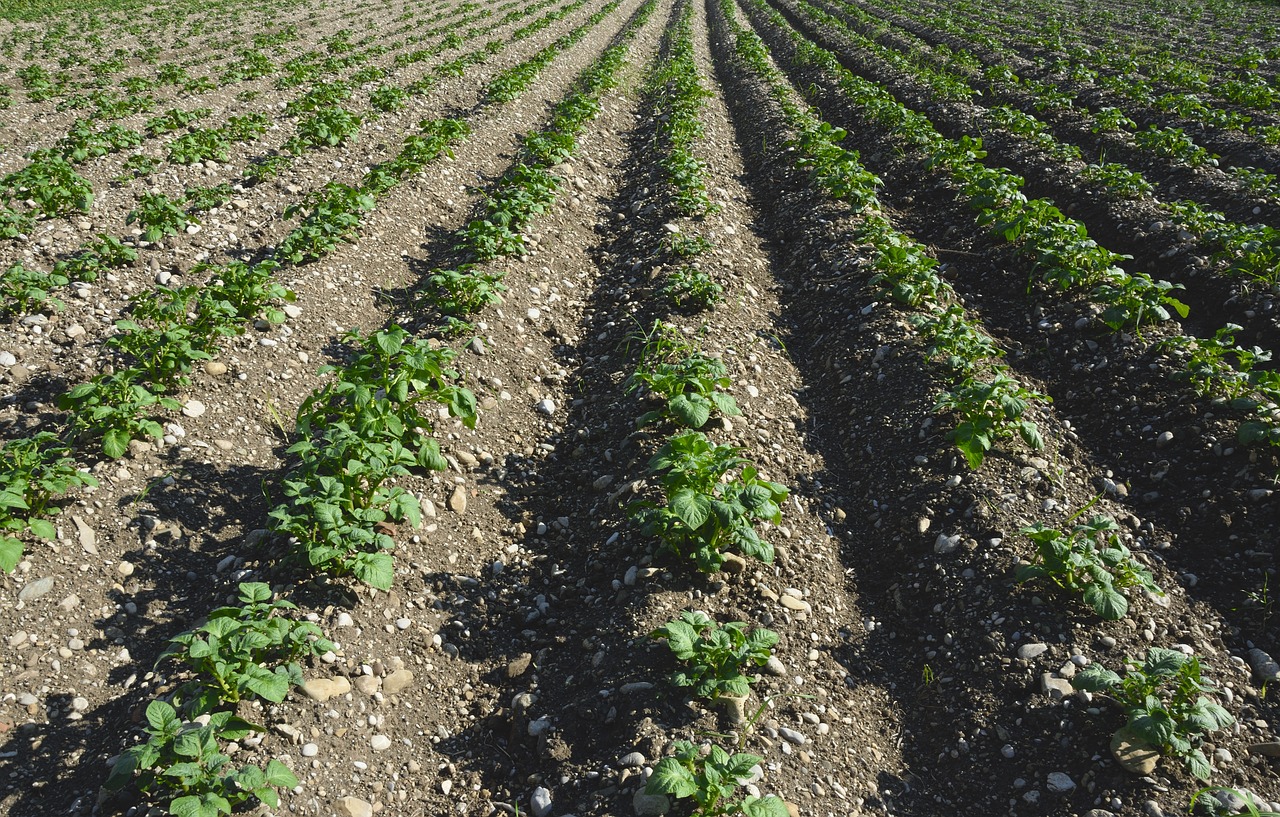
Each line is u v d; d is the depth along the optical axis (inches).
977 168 436.1
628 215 474.3
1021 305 346.9
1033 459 248.2
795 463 269.0
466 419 261.3
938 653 200.8
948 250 406.6
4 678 181.9
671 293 340.8
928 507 236.5
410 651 199.2
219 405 273.6
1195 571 216.1
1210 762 161.9
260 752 162.9
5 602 195.6
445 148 510.3
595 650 197.2
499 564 230.2
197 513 234.4
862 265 365.4
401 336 263.1
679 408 247.6
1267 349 294.0
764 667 189.6
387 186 438.9
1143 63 757.3
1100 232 399.5
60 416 263.6
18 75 762.8
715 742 170.1
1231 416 249.8
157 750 147.9
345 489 215.2
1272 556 210.5
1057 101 601.9
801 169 502.3
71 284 331.6
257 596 178.2
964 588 210.8
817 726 180.5
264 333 312.3
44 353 295.9
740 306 354.3
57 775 165.8
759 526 230.4
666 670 184.5
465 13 1395.2
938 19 1095.6
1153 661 168.2
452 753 180.7
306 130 519.8
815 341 339.9
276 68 802.2
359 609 201.2
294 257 360.8
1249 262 322.0
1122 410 272.1
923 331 311.1
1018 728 177.5
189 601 209.5
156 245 377.7
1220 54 810.2
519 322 345.1
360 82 705.0
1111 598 188.9
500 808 167.8
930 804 170.9
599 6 1692.9
